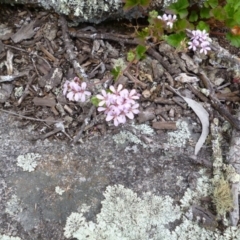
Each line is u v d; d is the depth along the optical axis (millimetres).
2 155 270
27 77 297
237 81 300
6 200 257
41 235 249
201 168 272
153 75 302
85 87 260
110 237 249
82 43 313
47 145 275
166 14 307
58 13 315
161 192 264
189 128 285
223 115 284
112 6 304
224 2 324
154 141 279
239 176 258
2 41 310
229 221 253
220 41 324
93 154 273
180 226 255
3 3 321
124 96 253
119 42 314
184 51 304
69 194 261
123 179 267
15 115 283
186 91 297
